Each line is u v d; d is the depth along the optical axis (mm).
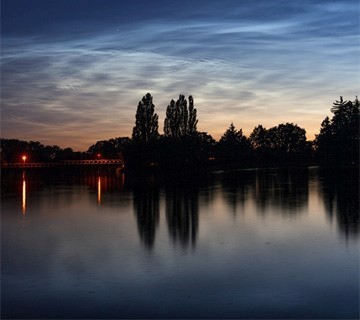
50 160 195000
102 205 55719
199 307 20641
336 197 60438
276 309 20344
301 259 27844
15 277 25359
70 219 45062
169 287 23219
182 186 82312
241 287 23031
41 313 20375
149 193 69625
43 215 47969
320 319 19312
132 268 26641
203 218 44031
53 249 31875
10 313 20422
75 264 27797
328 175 112750
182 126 127375
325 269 25750
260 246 31422
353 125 160000
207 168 144125
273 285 23250
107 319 19609
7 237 36312
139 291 22734
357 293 22047
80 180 107312
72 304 21250
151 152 118875
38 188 84062
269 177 106938
